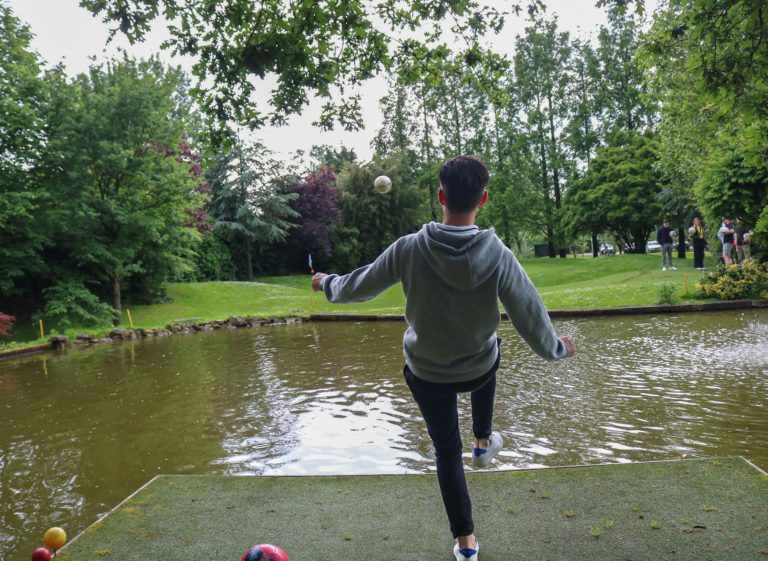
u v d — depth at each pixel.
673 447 4.48
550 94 34.81
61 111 16.61
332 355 10.09
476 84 5.19
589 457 4.36
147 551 2.41
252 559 1.96
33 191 16.50
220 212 33.22
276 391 7.40
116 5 3.98
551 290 18.61
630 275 19.72
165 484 3.18
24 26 16.83
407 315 1.96
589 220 33.12
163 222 19.08
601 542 2.30
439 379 1.98
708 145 15.98
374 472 4.38
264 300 22.92
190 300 22.77
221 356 10.88
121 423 6.26
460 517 2.09
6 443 5.72
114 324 18.33
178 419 6.28
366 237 37.53
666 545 2.25
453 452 2.11
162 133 18.31
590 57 33.22
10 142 16.22
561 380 6.98
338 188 38.03
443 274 1.80
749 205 14.95
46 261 18.77
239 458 4.88
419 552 2.32
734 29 3.32
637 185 31.08
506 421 5.39
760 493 2.65
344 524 2.61
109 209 17.73
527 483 2.94
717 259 18.30
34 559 2.31
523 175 34.16
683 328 10.66
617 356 8.30
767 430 4.76
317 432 5.46
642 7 3.85
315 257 37.16
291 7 4.36
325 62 4.50
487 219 33.47
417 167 38.62
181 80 19.58
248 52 4.09
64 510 4.02
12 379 9.72
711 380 6.50
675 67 14.68
